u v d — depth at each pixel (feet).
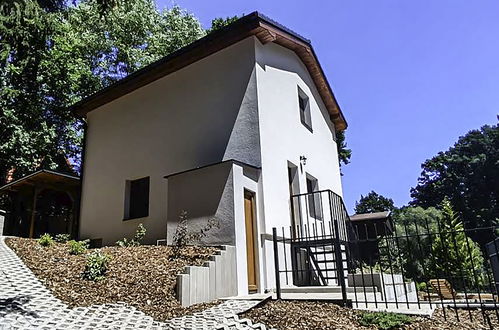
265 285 22.56
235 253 20.80
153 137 31.89
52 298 15.72
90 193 35.50
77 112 38.96
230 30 27.86
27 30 26.71
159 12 64.23
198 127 28.99
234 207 21.70
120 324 13.57
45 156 50.14
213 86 28.99
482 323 15.33
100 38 57.52
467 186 138.41
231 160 22.53
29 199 46.85
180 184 24.61
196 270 17.65
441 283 28.84
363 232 51.31
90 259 19.81
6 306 14.03
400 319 14.44
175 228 23.99
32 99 48.44
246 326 13.87
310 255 27.99
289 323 14.15
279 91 29.94
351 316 15.23
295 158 30.17
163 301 16.37
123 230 31.50
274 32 28.68
